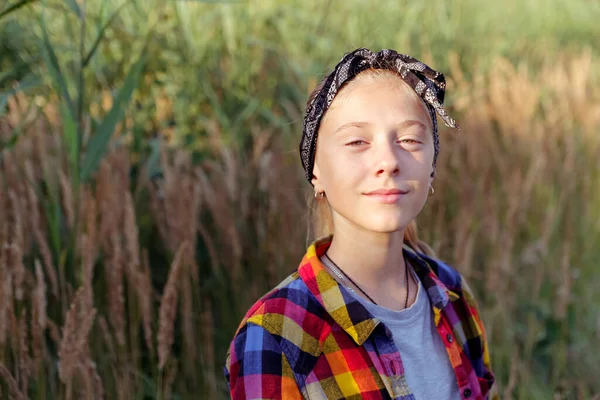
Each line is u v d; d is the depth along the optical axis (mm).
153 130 3064
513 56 5598
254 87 3477
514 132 3730
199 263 2832
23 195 2207
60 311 2193
